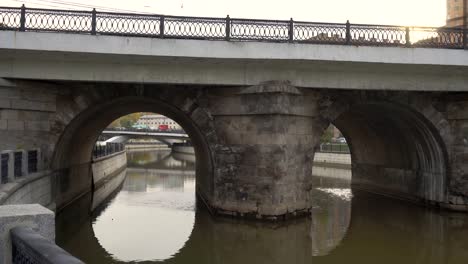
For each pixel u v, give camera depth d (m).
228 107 17.12
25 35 14.25
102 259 12.64
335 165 47.88
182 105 17.34
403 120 20.94
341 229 16.56
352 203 22.52
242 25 15.74
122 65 15.90
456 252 13.59
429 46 16.88
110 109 22.50
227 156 17.22
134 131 72.19
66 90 16.44
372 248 14.05
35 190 14.03
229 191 17.08
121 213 19.80
